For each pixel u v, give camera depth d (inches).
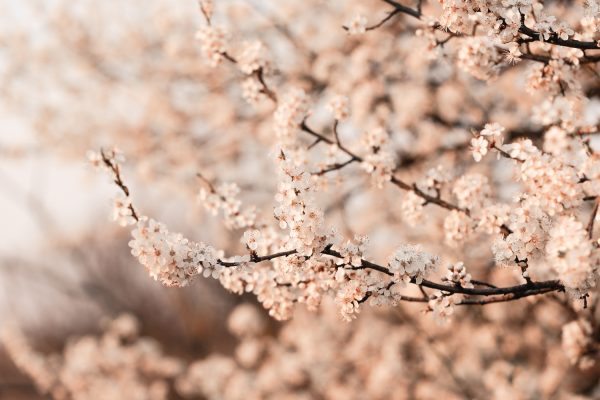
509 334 226.1
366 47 193.0
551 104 100.0
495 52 102.7
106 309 402.6
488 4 86.7
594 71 116.8
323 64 205.0
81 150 281.7
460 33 105.0
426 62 183.3
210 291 442.6
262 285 96.0
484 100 189.3
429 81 190.7
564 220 76.8
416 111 187.6
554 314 196.2
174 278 82.0
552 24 87.0
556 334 210.1
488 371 225.5
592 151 100.0
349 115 115.4
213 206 108.3
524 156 87.4
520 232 86.4
